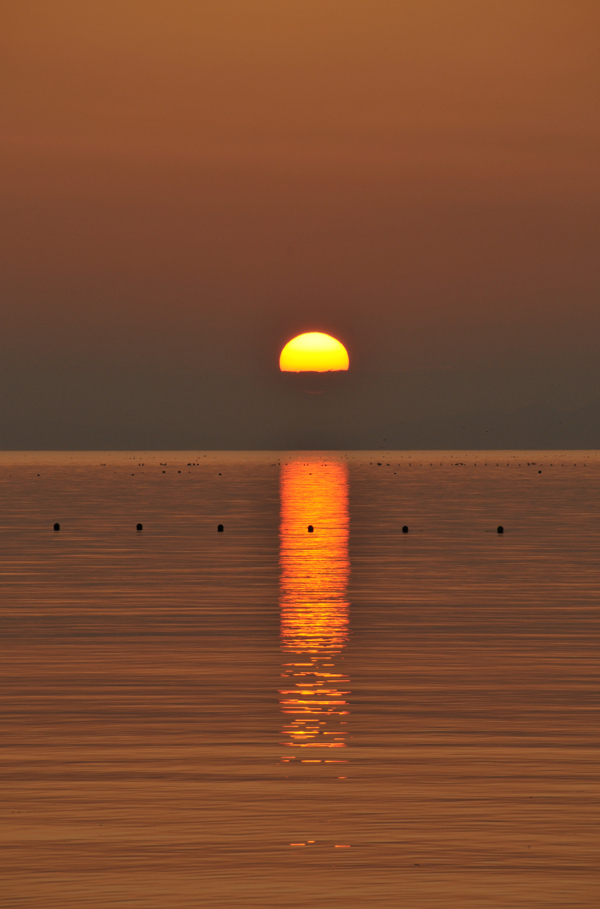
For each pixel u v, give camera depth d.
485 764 57.97
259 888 40.66
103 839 46.09
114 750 60.97
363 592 132.12
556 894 40.06
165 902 39.31
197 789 53.44
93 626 106.31
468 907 38.91
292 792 52.91
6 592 132.50
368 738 63.66
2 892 40.28
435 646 95.19
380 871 42.44
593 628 104.88
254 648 94.12
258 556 178.00
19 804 51.03
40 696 75.06
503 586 138.12
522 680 80.44
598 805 50.72
